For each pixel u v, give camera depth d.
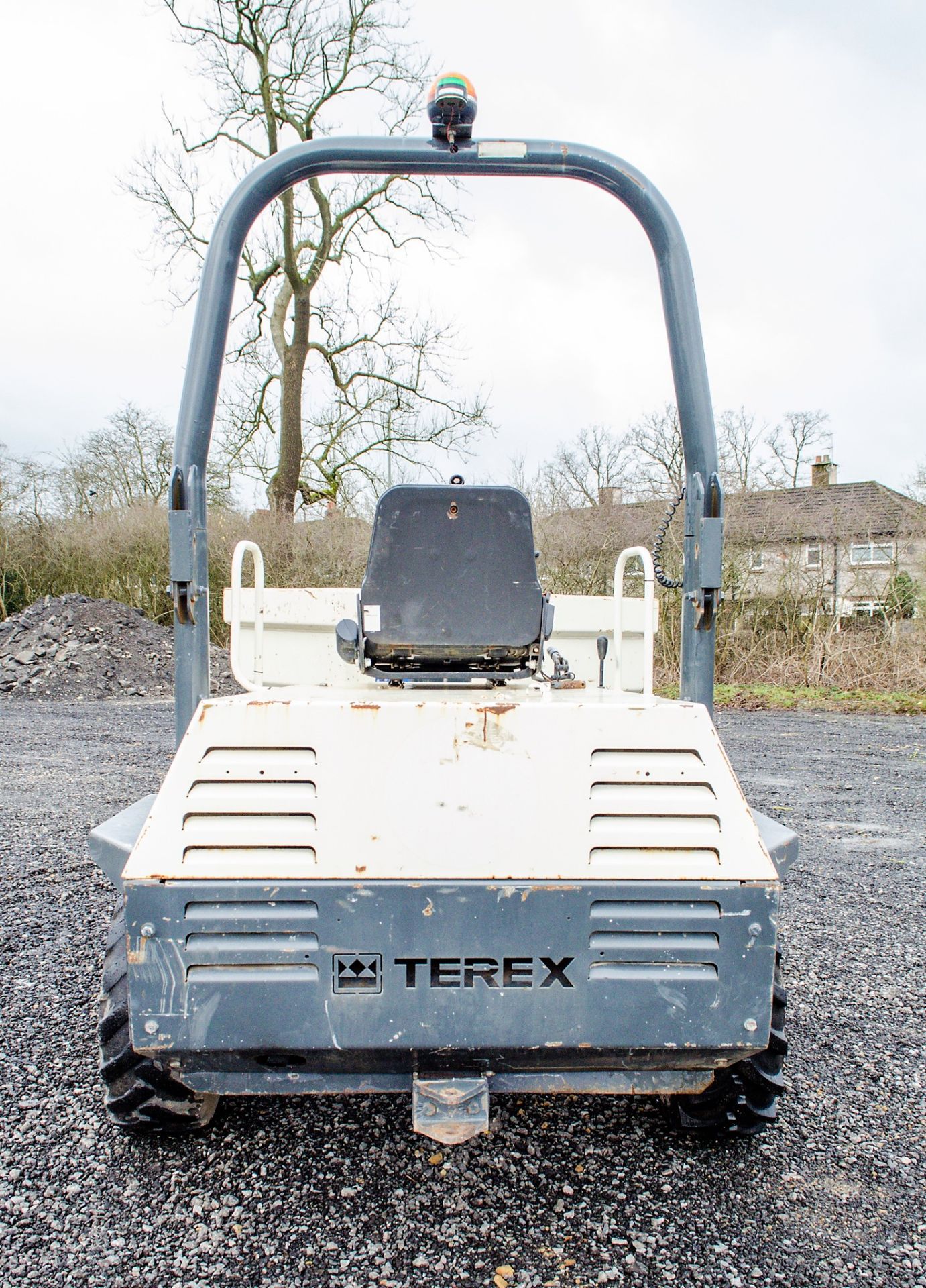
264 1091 1.84
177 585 2.17
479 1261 1.89
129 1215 2.02
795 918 4.22
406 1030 1.74
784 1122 2.47
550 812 1.78
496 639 2.28
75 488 19.77
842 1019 3.15
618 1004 1.76
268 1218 2.02
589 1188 2.15
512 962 1.76
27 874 4.70
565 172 2.40
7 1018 3.04
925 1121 2.49
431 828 1.76
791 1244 1.96
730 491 15.80
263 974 1.73
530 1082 1.85
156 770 7.73
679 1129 2.41
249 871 1.73
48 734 9.90
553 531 15.34
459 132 2.35
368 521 17.23
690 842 1.79
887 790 7.31
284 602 3.14
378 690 2.47
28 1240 1.93
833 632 14.63
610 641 3.22
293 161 2.33
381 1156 2.27
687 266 2.39
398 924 1.74
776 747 9.62
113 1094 2.13
